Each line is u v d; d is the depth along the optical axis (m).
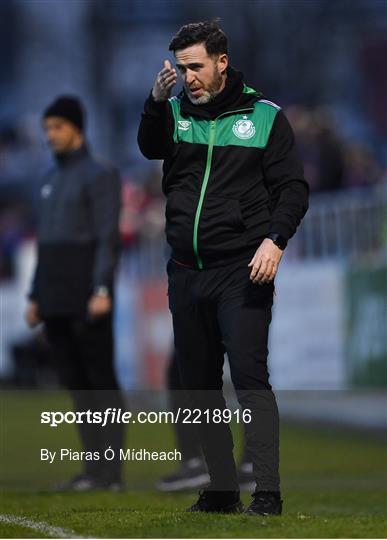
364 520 18.48
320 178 48.81
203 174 19.33
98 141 102.88
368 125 68.81
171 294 19.77
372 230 43.09
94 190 27.73
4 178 77.06
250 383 19.02
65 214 27.88
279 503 19.17
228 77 19.34
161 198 53.53
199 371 19.95
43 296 27.94
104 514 19.92
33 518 19.78
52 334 28.28
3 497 25.92
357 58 77.44
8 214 72.69
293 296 47.03
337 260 44.91
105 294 27.53
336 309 45.03
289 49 90.25
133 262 51.50
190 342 19.75
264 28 90.56
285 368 47.53
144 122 19.20
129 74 104.19
